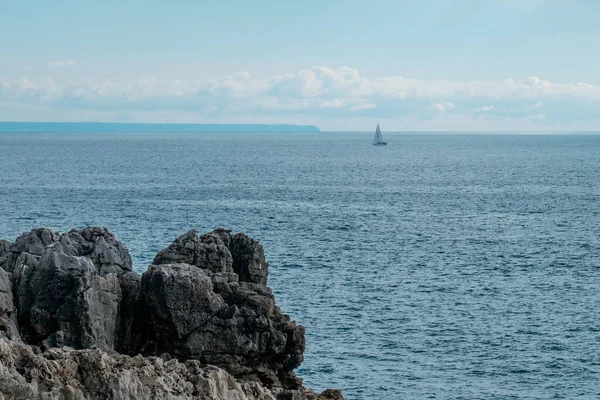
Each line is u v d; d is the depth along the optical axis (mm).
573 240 180000
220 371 50719
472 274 140500
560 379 88250
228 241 64750
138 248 145375
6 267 58500
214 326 56594
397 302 118062
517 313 113562
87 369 45250
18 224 176875
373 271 140250
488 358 94125
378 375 87562
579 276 139875
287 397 55719
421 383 85875
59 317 54125
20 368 43656
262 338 57219
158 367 48562
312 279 131125
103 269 59719
